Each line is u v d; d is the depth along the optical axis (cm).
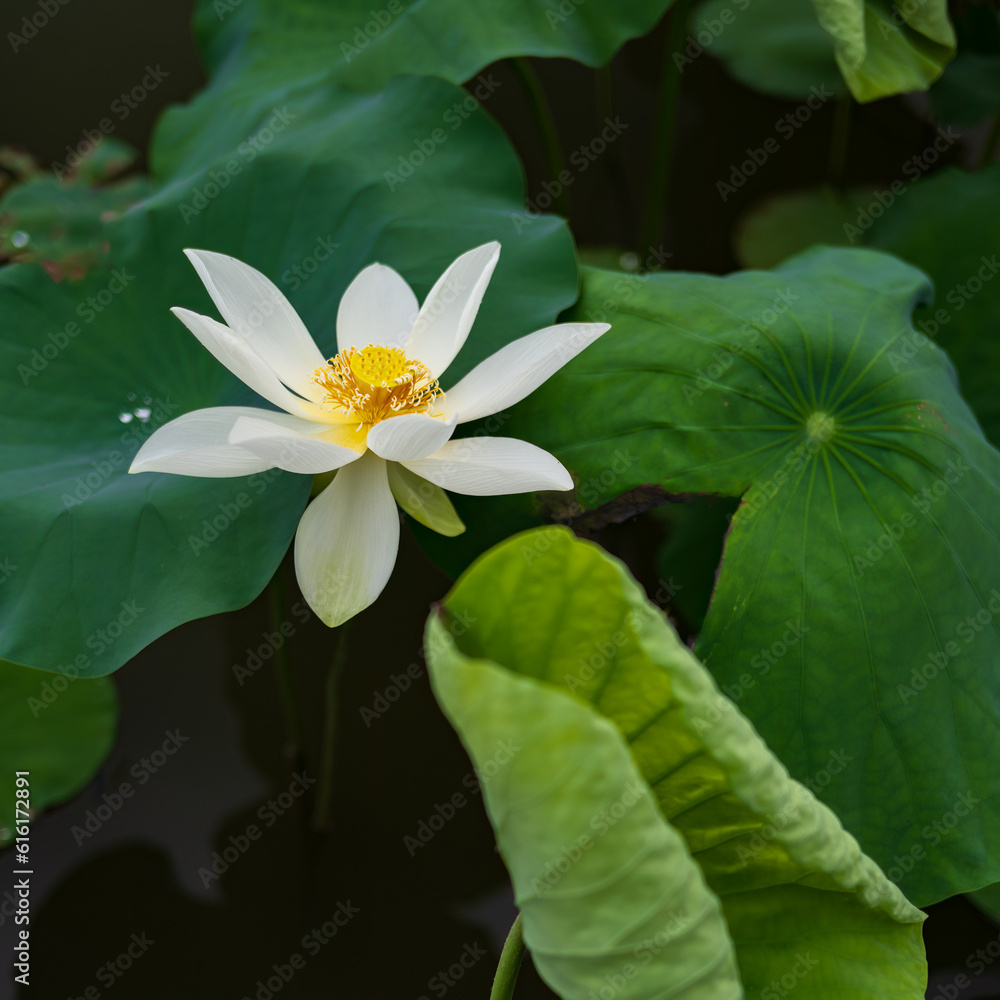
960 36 286
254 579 214
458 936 233
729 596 216
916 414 220
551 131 250
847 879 203
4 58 295
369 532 214
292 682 241
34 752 234
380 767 239
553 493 218
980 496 221
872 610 216
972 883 214
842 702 216
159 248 227
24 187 250
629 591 199
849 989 204
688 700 200
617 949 200
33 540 216
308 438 210
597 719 197
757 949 205
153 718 241
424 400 217
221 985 231
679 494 218
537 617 200
